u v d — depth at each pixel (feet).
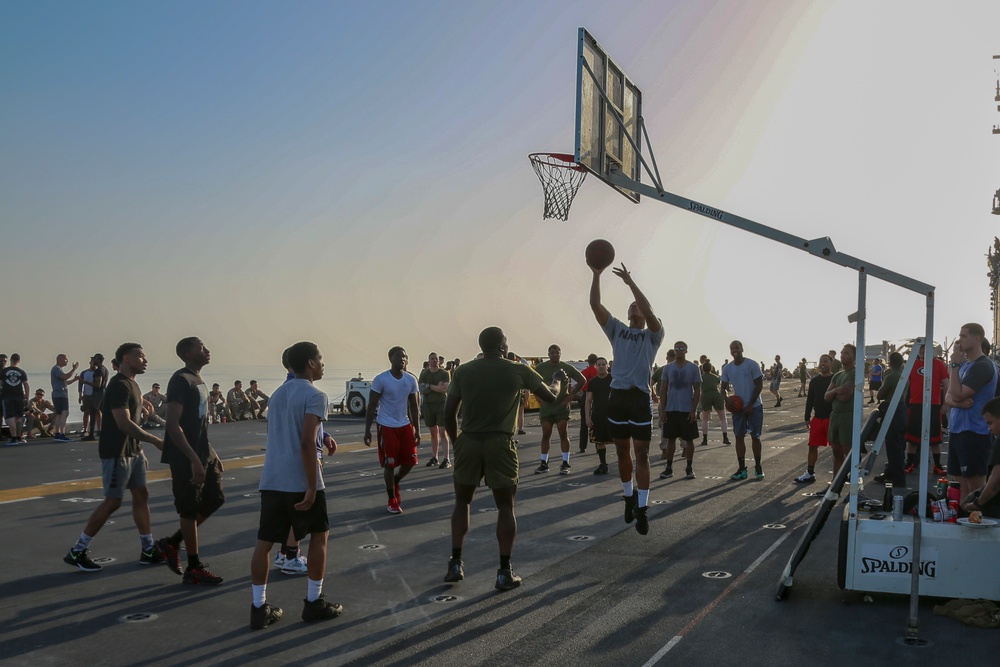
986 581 17.16
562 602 18.52
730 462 45.57
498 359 20.38
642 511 21.57
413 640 16.08
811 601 18.45
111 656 15.39
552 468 44.19
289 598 19.17
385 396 29.81
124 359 21.58
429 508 31.22
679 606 18.11
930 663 14.62
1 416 57.31
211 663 14.99
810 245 18.61
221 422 78.74
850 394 32.99
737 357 38.65
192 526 20.44
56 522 28.71
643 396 21.63
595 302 21.57
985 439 24.29
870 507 19.88
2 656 15.42
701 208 21.27
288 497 17.08
